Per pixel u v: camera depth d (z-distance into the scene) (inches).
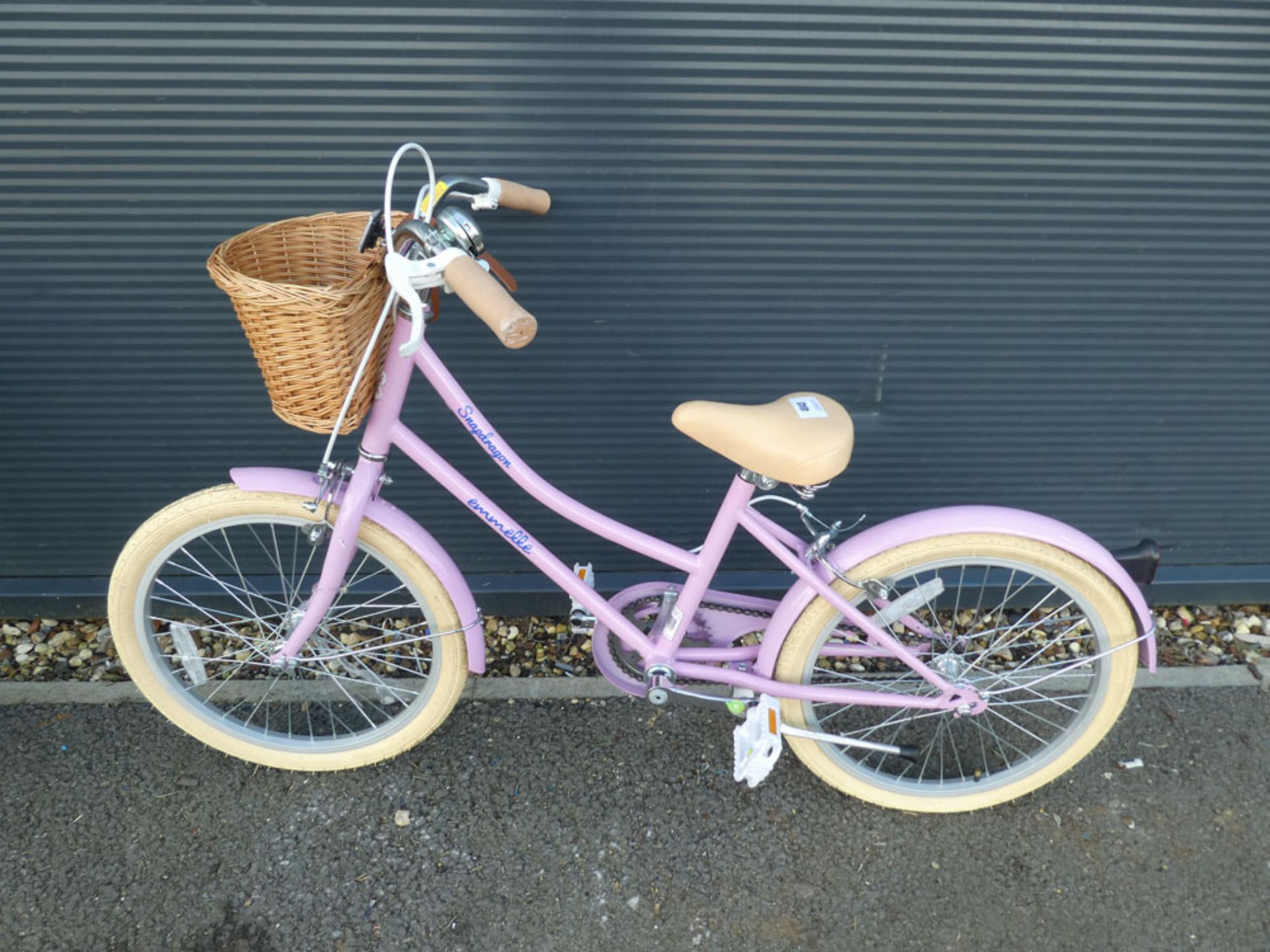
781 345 94.4
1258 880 82.7
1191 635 111.9
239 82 76.7
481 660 84.7
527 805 89.1
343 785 90.6
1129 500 108.2
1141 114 80.9
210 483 102.4
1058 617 113.7
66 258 85.8
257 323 60.9
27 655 105.7
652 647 82.0
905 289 91.0
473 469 102.0
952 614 114.1
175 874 82.3
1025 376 97.7
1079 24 76.0
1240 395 99.8
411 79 77.1
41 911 79.0
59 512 103.2
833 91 78.7
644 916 79.8
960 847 85.8
